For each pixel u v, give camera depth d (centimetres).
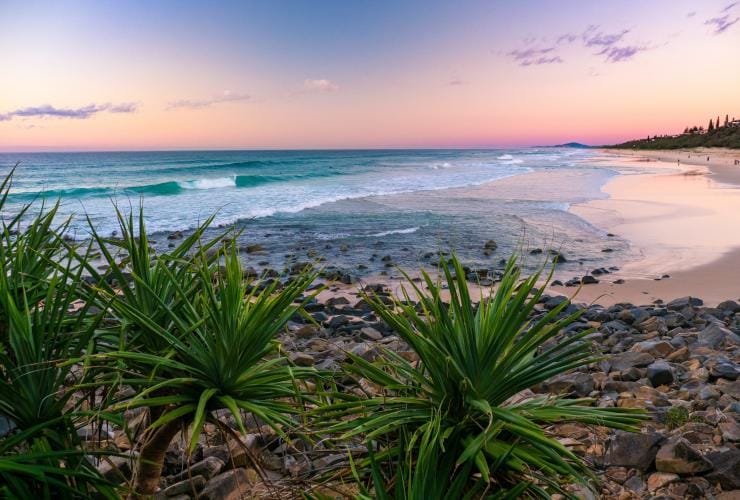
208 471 364
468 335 225
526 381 229
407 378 250
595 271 1445
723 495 355
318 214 2698
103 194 3528
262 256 1708
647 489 363
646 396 543
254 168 6888
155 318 248
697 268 1468
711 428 441
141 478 251
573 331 877
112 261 247
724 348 757
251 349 239
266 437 411
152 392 246
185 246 271
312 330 884
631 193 3472
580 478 198
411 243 1928
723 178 4712
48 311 226
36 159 11462
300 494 243
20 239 264
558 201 3111
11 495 189
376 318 1039
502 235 2058
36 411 220
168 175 5534
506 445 212
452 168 7300
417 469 196
